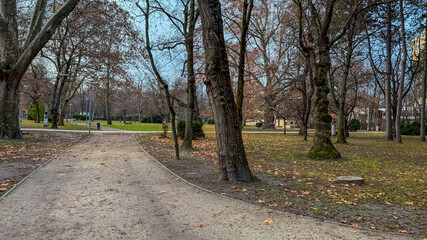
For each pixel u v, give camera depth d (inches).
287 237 144.1
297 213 183.6
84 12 791.1
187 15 547.5
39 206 184.2
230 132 264.8
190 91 547.2
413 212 188.7
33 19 636.1
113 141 690.2
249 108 1234.0
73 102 3356.3
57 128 1154.0
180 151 517.7
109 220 162.4
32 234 140.3
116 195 214.8
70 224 154.9
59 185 241.4
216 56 256.5
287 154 507.2
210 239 139.9
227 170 265.6
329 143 460.1
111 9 720.3
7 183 242.4
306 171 341.7
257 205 197.8
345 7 581.6
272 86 1011.3
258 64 1029.8
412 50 962.1
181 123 796.6
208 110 1617.9
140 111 2554.1
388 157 486.0
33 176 273.6
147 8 418.9
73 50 995.9
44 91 1384.1
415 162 427.8
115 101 2413.9
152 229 150.9
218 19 258.1
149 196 215.0
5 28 565.0
